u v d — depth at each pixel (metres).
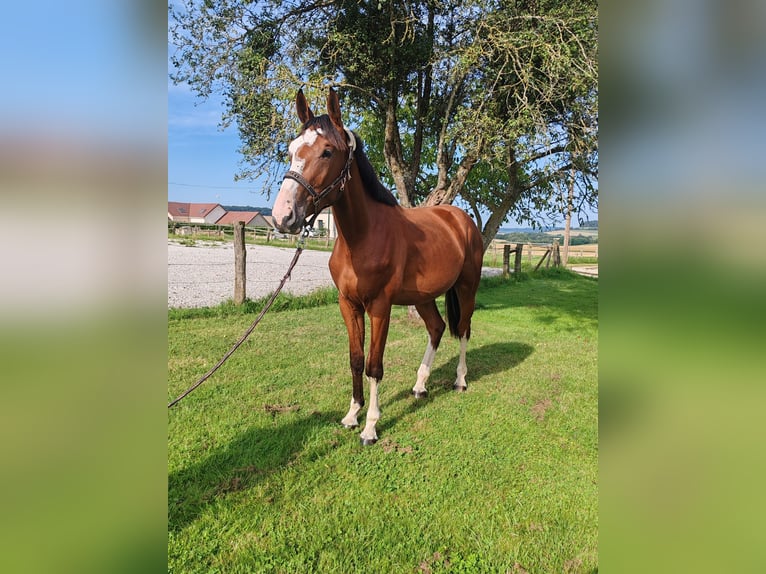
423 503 2.17
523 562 1.81
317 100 4.44
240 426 2.84
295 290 7.98
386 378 3.83
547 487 2.31
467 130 4.37
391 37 4.45
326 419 3.01
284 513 2.07
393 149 5.53
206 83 4.77
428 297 3.14
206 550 1.84
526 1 4.52
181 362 3.97
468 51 4.22
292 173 2.14
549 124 4.64
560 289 10.13
